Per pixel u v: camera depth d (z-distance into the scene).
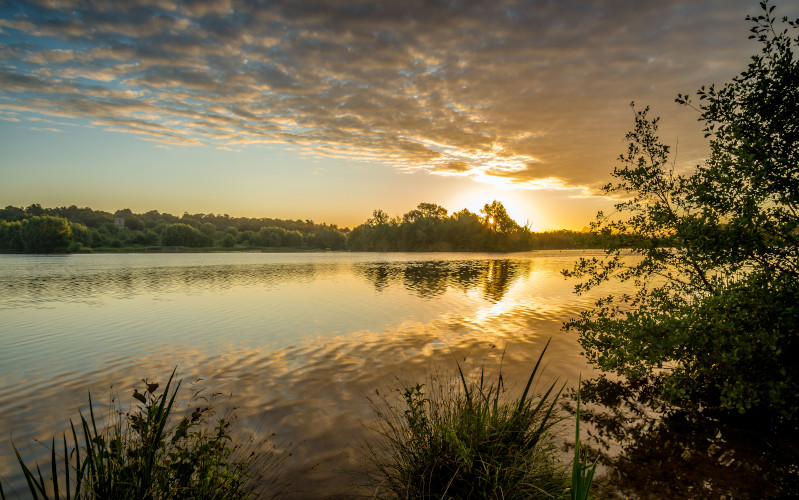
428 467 3.98
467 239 129.38
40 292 26.00
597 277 8.06
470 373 8.80
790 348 5.61
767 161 5.41
